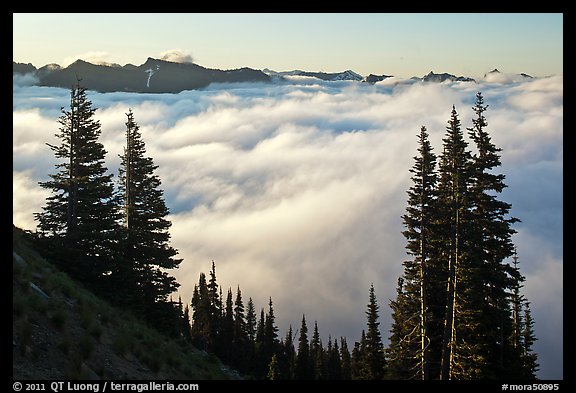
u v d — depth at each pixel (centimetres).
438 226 2962
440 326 3162
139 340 1825
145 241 3322
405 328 3164
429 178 2948
